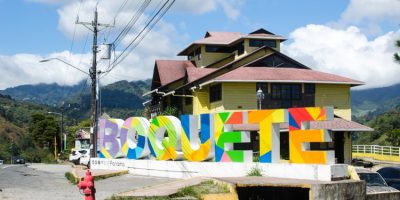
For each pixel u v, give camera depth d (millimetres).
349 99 43562
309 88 42531
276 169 22109
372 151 56719
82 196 20266
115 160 34969
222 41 51656
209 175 25734
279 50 48969
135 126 33219
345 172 20359
